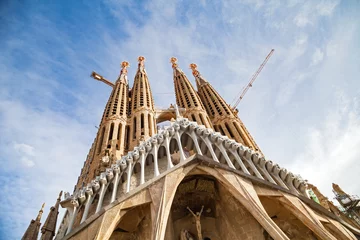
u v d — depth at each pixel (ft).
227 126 155.84
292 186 80.64
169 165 74.79
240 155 86.74
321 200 102.12
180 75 226.58
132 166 81.00
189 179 82.02
